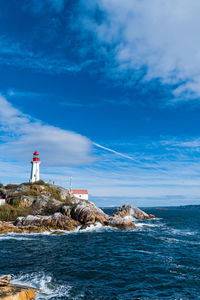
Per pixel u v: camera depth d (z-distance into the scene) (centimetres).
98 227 4562
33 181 8225
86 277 1612
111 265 1916
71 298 1253
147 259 2120
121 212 7162
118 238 3366
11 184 7288
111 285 1464
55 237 3472
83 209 4794
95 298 1262
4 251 2453
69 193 7638
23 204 5625
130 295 1312
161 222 6350
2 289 1119
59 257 2198
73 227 4291
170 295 1317
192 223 6059
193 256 2228
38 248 2627
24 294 1134
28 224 4234
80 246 2753
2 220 4762
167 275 1661
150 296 1302
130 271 1753
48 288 1395
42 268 1823
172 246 2750
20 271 1739
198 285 1470
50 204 5650
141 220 6919
